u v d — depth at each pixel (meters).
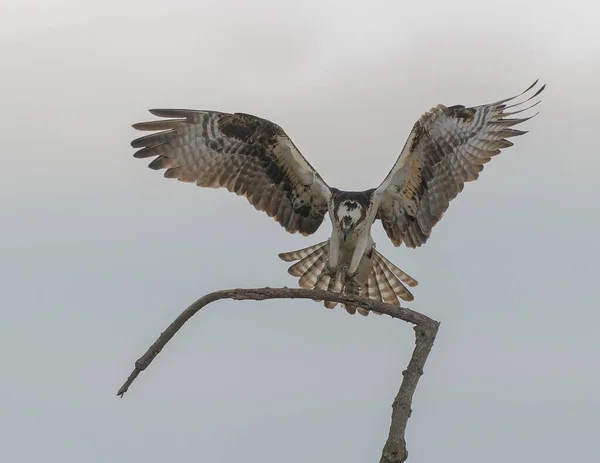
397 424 8.20
